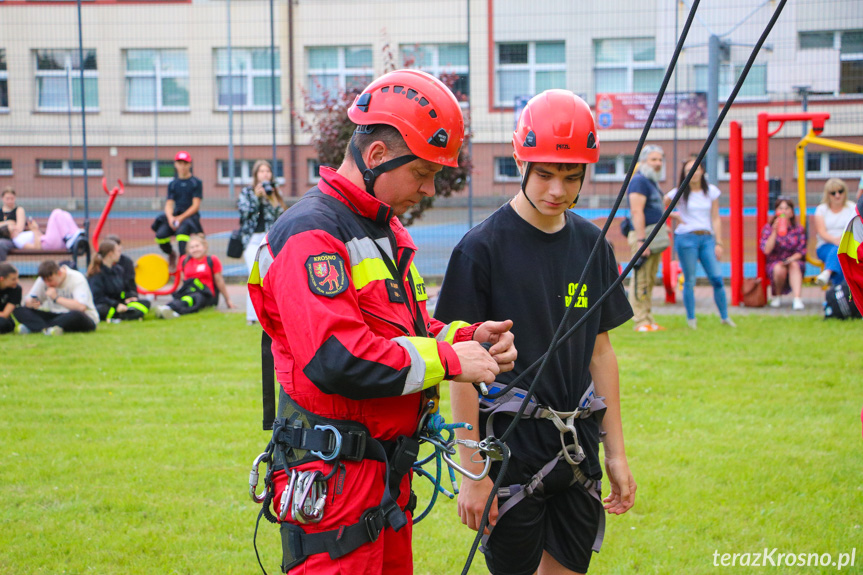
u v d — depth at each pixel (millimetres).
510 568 2662
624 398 6059
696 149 19141
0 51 22031
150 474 4574
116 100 22641
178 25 22734
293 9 22469
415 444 2209
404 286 2266
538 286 2625
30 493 4305
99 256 10141
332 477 2102
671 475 4535
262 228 9500
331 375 1954
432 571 3578
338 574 2094
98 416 5672
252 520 4020
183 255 11484
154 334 9023
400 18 21469
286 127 22906
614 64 20062
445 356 2057
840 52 16391
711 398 6051
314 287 1991
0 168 22297
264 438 5219
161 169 22953
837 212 10266
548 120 2508
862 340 8102
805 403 5906
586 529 2703
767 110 18453
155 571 3508
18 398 6125
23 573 3465
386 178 2168
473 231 2682
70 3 22188
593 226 2791
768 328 8867
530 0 20297
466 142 11289
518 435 2592
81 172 22609
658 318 9633
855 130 18312
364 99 2188
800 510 4094
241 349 8117
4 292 9203
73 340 8633
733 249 10734
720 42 13266
